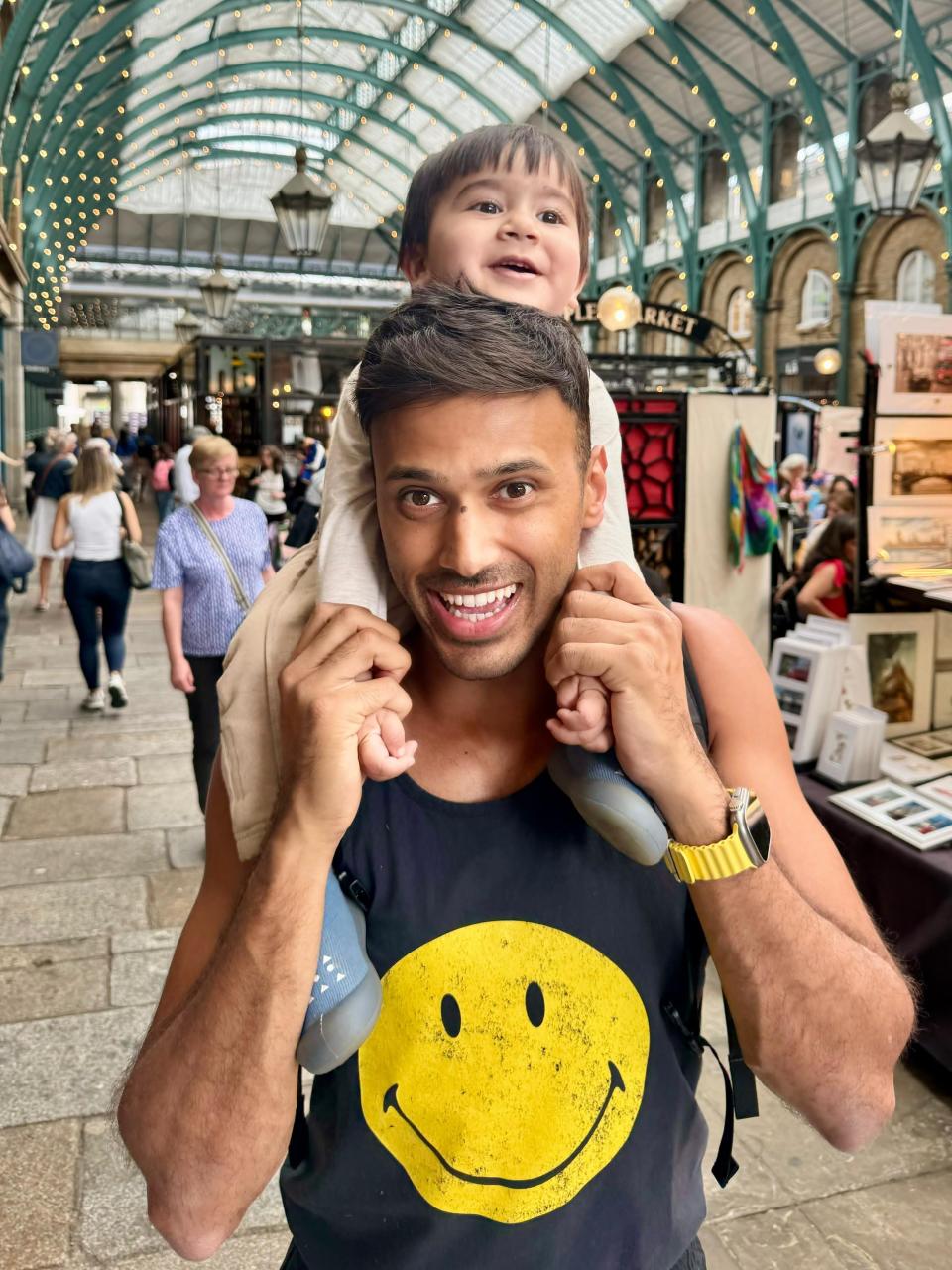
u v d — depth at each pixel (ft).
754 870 2.69
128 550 19.83
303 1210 3.09
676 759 2.62
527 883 2.88
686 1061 3.08
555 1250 2.86
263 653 3.04
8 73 40.73
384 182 107.76
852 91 60.95
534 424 2.55
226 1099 2.68
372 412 2.63
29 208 64.03
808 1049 2.83
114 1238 7.08
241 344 49.11
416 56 78.79
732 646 3.23
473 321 2.58
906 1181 7.70
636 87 74.23
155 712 20.31
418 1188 2.88
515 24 71.36
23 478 56.85
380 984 2.79
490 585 2.59
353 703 2.60
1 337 54.54
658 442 17.12
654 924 2.95
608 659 2.57
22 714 20.08
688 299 80.79
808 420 48.44
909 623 10.47
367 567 2.92
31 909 11.85
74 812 14.96
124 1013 9.77
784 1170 7.80
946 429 10.14
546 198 4.07
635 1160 2.91
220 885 3.15
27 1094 8.54
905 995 3.04
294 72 88.58
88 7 45.60
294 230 35.29
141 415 186.09
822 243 67.36
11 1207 7.32
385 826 2.90
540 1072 2.85
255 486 37.37
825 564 14.57
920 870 8.38
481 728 2.96
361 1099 2.89
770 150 70.28
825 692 10.12
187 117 95.35
